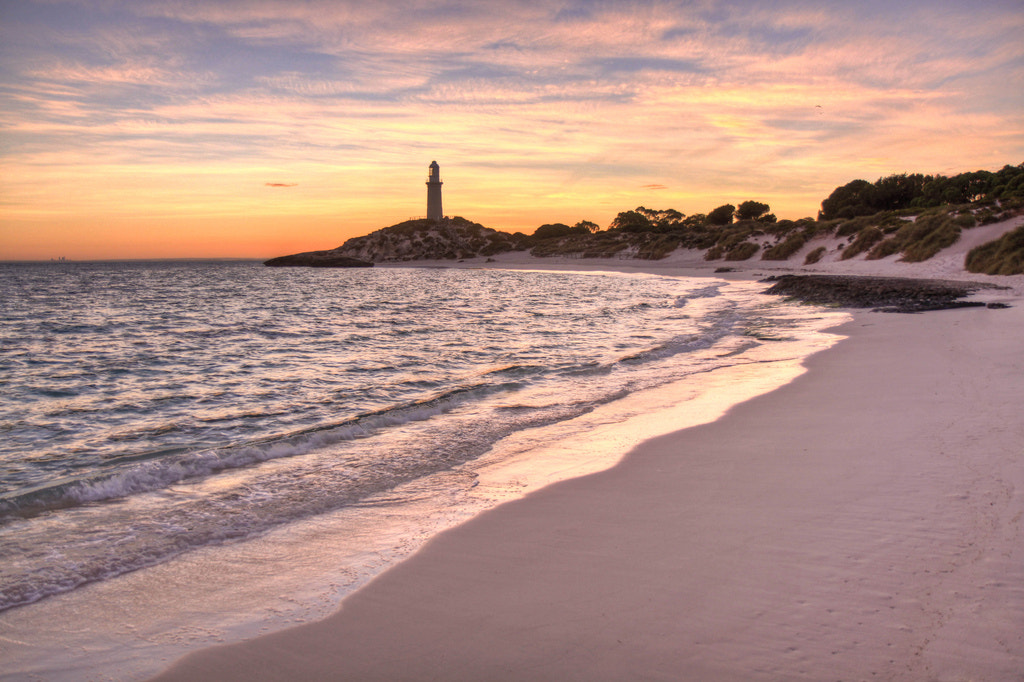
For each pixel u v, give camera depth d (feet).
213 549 14.69
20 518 16.74
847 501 15.25
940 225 124.67
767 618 10.38
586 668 9.30
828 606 10.61
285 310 96.27
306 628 10.94
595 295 112.78
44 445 25.27
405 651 10.07
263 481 19.70
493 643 10.14
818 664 9.08
